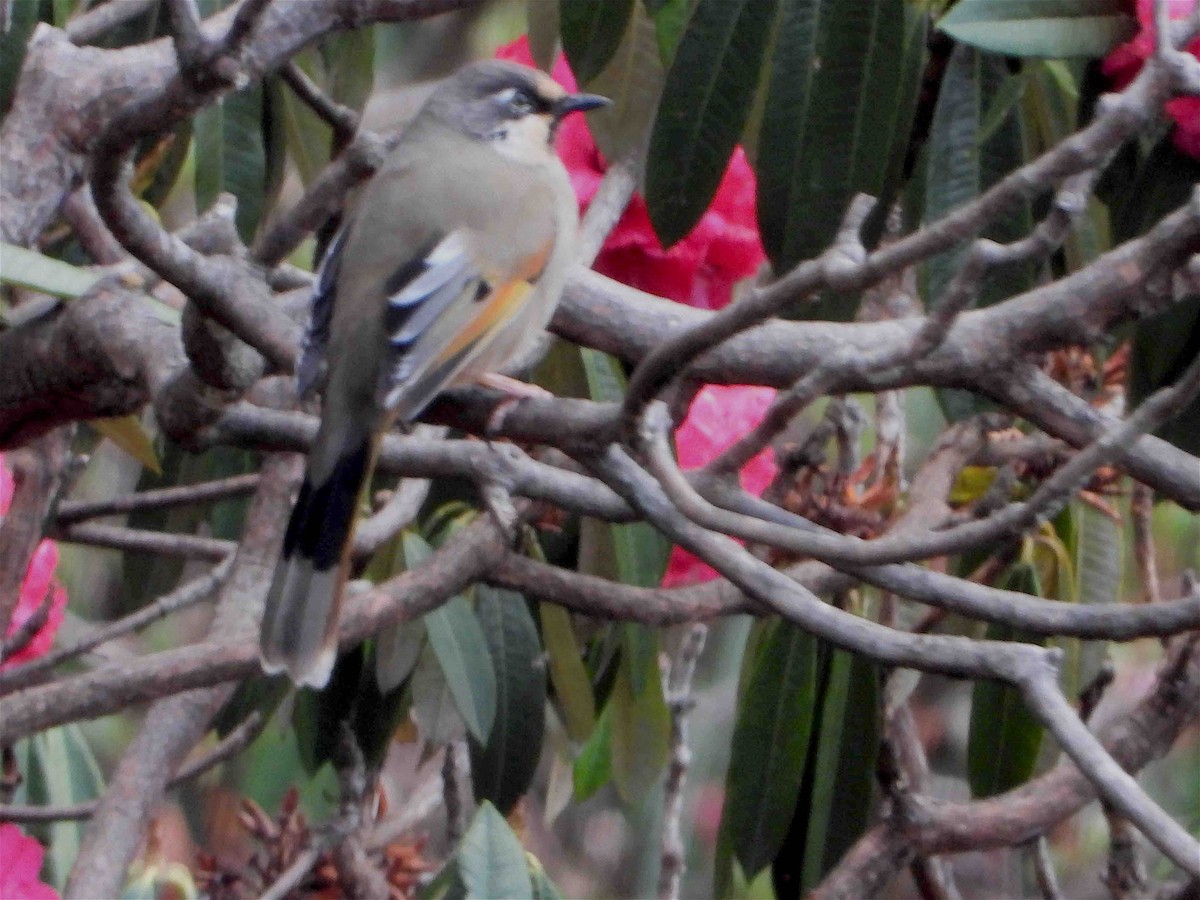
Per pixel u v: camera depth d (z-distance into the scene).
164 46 6.41
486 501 5.48
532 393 5.74
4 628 6.69
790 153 6.64
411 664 7.42
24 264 5.73
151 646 11.52
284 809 7.71
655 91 7.47
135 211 4.85
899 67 6.58
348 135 8.25
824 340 5.87
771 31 6.57
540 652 7.64
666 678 8.80
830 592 6.85
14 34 7.02
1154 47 4.17
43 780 8.03
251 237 7.73
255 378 5.32
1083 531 7.55
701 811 11.93
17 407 6.16
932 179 6.77
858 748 7.03
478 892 4.98
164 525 9.06
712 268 7.39
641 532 7.13
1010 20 6.01
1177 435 6.65
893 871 6.79
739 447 5.18
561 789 8.65
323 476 5.71
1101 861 12.01
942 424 9.56
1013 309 5.35
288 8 5.75
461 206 6.54
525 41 8.63
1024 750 7.37
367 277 6.36
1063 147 4.11
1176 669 6.76
